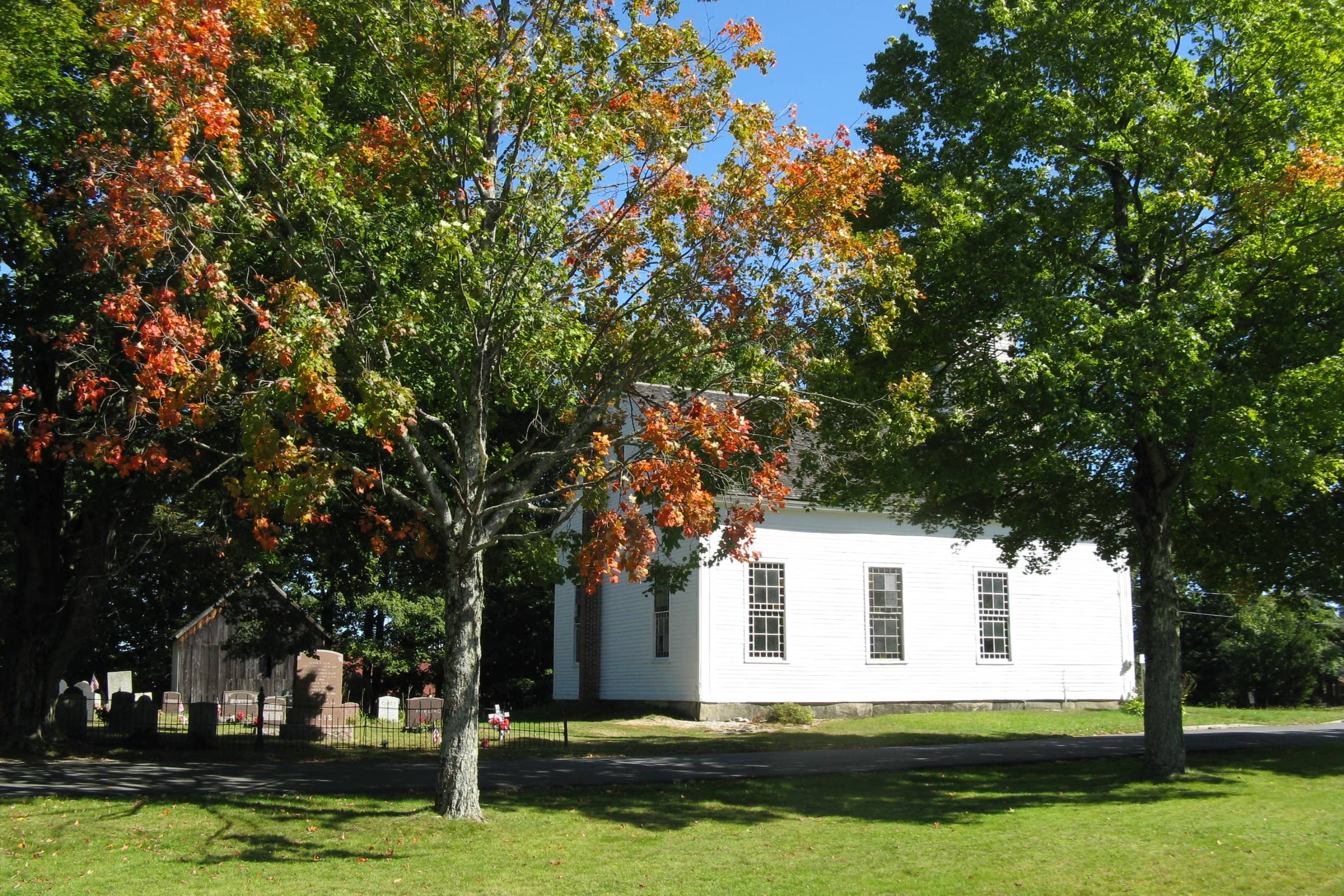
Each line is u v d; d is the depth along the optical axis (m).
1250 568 22.02
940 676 31.92
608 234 14.71
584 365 15.24
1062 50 17.11
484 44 14.05
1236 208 16.53
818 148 14.48
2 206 14.96
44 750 19.97
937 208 16.80
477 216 13.80
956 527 21.70
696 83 14.73
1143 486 18.58
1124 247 17.61
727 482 15.90
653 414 12.51
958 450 17.25
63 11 15.23
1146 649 18.45
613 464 13.89
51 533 21.02
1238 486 14.70
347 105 16.58
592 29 14.65
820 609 30.72
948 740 24.59
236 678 42.31
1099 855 11.94
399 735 24.86
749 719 29.06
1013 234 16.50
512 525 22.30
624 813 14.23
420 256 13.20
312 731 23.59
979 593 32.91
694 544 29.83
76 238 12.83
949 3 18.67
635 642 32.62
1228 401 15.17
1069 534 21.05
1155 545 18.33
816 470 19.95
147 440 16.48
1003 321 16.56
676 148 14.23
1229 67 17.00
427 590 24.09
